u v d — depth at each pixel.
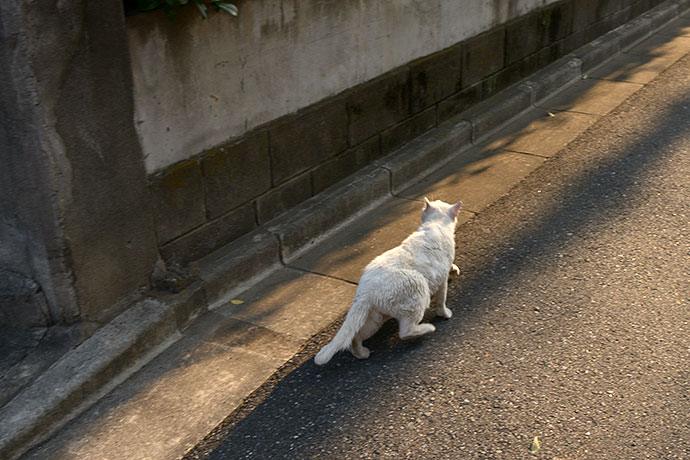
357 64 5.82
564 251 5.05
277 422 3.62
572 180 6.18
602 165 6.41
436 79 6.80
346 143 5.89
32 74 3.44
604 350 3.94
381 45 6.03
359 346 4.04
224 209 4.88
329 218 5.54
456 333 4.22
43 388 3.67
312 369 4.01
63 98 3.61
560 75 8.52
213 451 3.46
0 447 3.39
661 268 4.72
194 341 4.31
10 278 3.99
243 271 4.84
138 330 4.09
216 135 4.71
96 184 3.89
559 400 3.58
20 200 3.76
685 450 3.19
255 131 5.01
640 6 10.84
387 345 4.20
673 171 6.14
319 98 5.52
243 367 4.05
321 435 3.49
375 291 3.80
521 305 4.45
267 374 3.98
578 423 3.41
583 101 8.15
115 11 3.76
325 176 5.75
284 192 5.37
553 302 4.45
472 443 3.34
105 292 4.11
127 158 4.03
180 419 3.68
